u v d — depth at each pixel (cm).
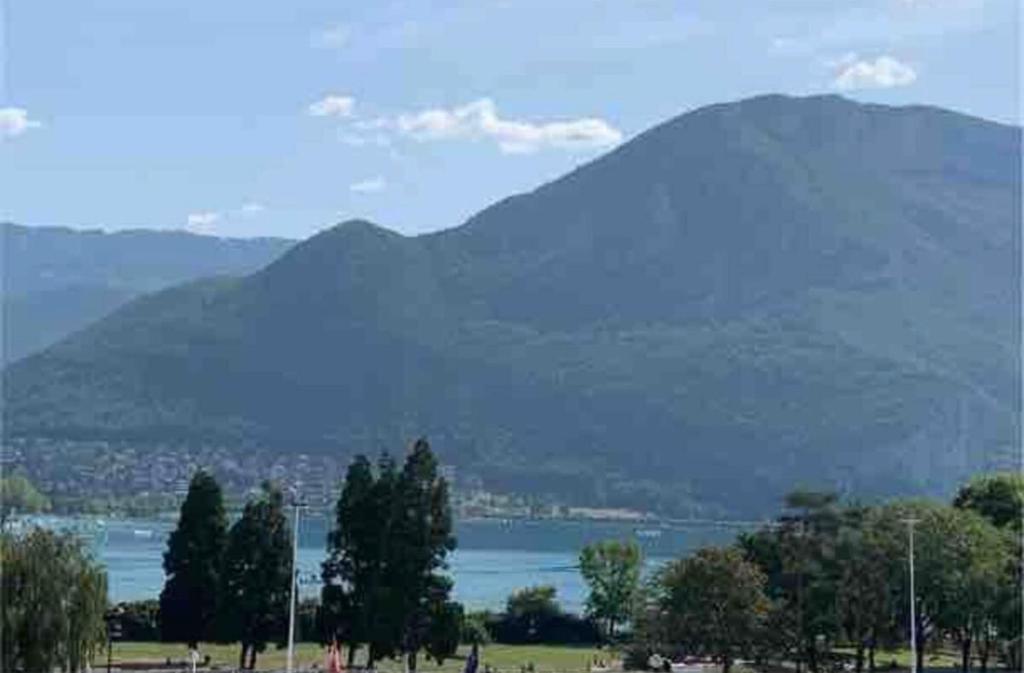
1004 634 16475
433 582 15762
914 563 15275
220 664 16012
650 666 16512
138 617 18975
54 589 11900
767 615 15912
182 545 16250
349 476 16025
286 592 15850
